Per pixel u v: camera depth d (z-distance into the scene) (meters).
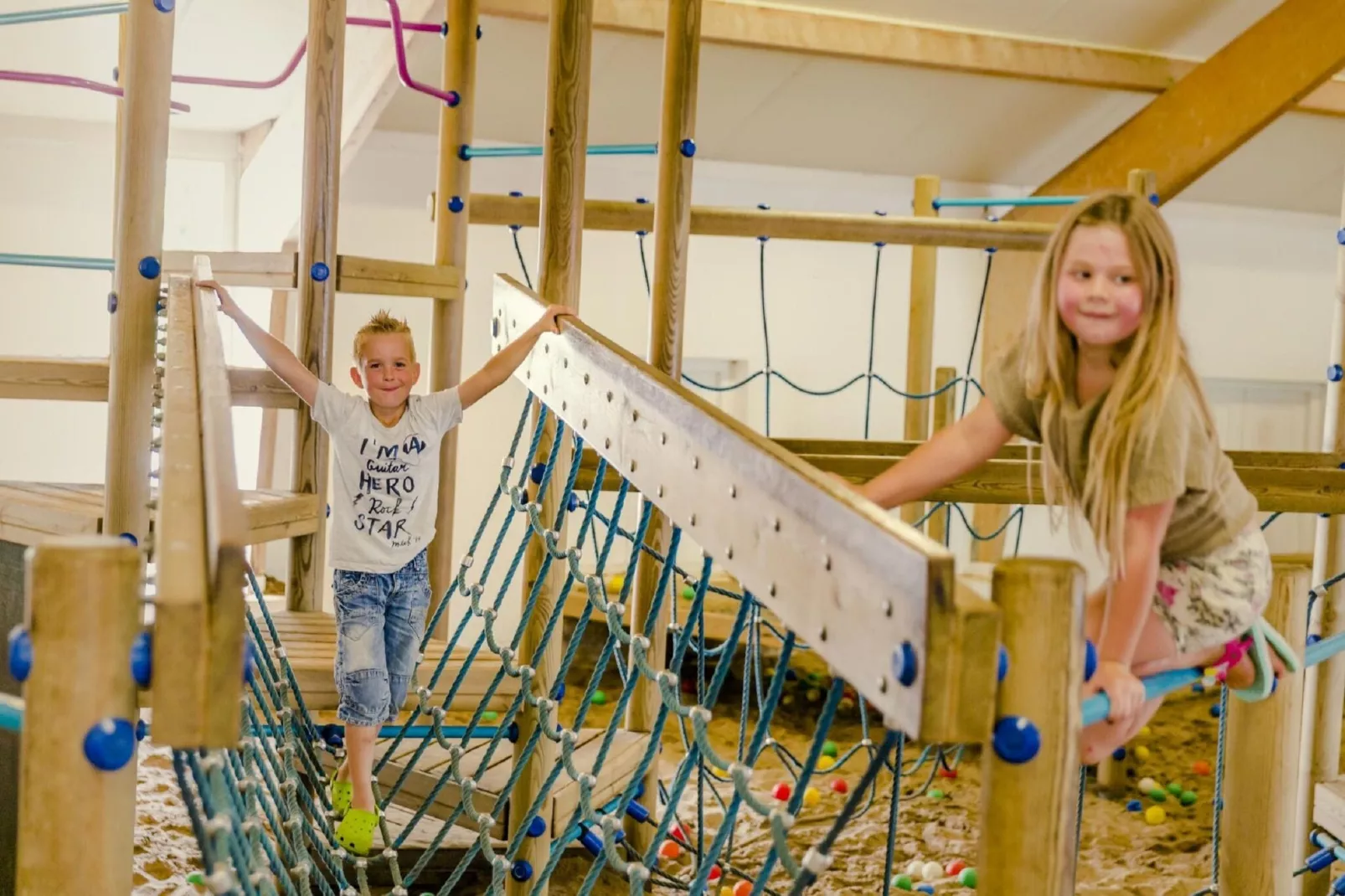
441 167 4.29
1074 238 1.69
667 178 3.69
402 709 3.47
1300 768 4.04
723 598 6.20
